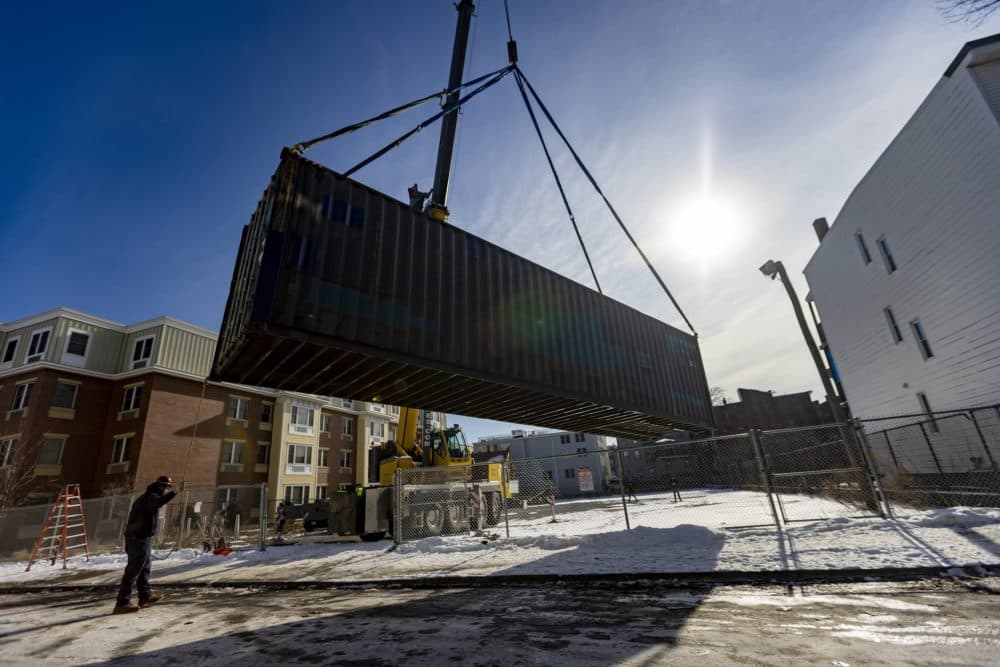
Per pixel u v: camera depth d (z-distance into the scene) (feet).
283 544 42.06
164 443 72.08
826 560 18.12
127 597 19.61
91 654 13.42
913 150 40.06
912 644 10.16
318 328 18.35
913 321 44.91
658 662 9.98
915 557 17.25
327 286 19.10
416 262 22.86
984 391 36.42
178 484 72.43
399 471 36.35
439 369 22.17
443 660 11.02
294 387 25.52
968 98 33.27
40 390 66.90
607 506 74.49
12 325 75.10
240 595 22.21
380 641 12.98
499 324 25.82
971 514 23.25
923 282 42.09
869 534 22.06
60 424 67.97
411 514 41.47
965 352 38.14
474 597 18.12
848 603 13.66
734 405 136.26
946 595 13.79
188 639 14.52
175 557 37.55
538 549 27.17
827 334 64.18
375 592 20.67
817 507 37.32
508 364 25.52
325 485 102.22
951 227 37.40
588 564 21.36
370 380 24.34
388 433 125.18
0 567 38.65
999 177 32.07
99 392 73.51
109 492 65.05
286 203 18.94
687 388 40.68
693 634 11.76
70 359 71.41
